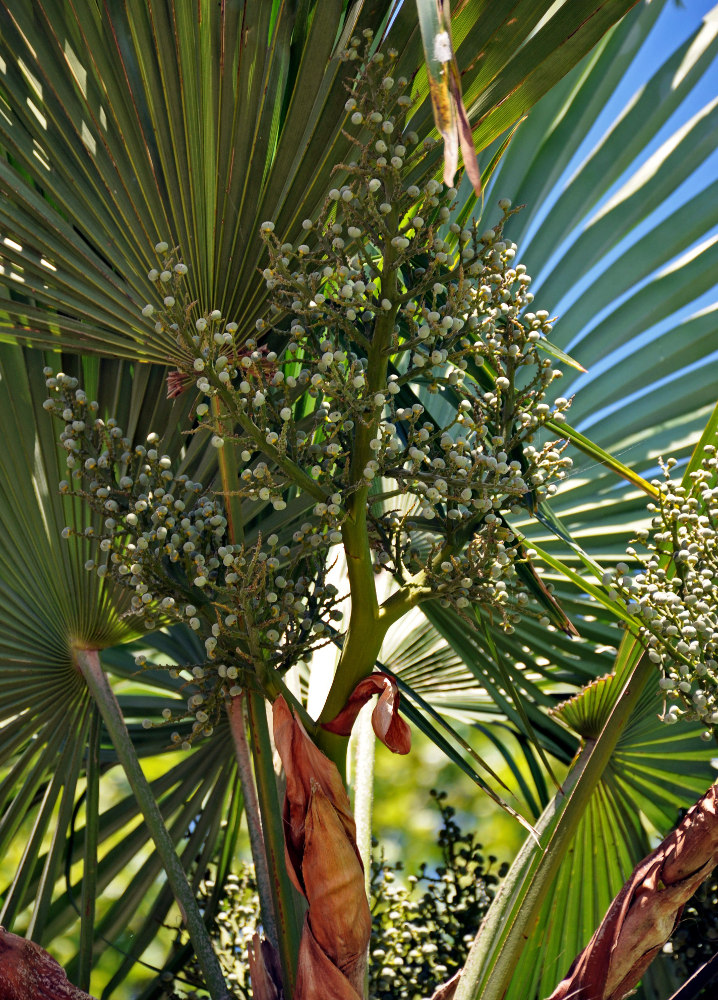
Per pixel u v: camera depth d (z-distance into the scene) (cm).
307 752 241
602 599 256
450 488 243
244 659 249
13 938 239
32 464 273
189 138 249
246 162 251
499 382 247
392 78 242
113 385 275
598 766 257
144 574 247
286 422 238
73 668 278
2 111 250
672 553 254
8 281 255
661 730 279
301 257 240
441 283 243
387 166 237
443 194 257
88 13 245
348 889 238
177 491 265
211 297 255
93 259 252
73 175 251
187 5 243
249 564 244
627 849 284
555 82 250
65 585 274
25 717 279
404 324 251
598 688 260
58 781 282
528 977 260
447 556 249
